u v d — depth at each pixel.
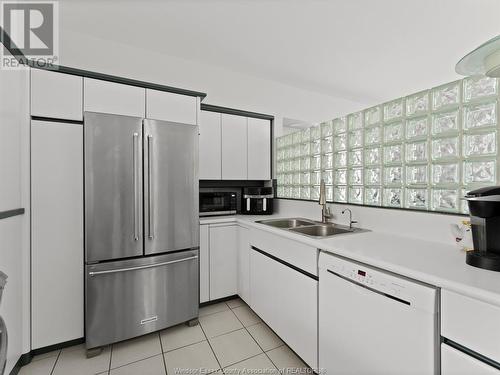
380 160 1.72
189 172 2.02
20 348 1.54
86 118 1.65
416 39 2.34
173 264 1.95
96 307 1.68
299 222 2.32
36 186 1.61
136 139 1.79
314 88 3.49
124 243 1.76
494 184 1.18
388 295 1.04
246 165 2.83
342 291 1.25
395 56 2.66
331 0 1.83
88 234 1.66
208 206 2.62
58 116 1.66
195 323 2.05
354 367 1.19
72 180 1.71
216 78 2.86
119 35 2.27
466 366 0.80
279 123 3.06
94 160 1.67
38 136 1.61
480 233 1.02
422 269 0.97
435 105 1.41
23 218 1.55
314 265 1.45
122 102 1.85
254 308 2.12
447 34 2.26
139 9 1.92
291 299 1.63
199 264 2.29
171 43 2.40
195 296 2.06
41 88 1.62
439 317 0.89
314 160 2.33
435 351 0.89
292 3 1.87
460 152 1.31
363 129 1.83
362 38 2.33
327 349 1.35
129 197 1.78
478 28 2.17
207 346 1.78
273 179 2.99
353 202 1.94
